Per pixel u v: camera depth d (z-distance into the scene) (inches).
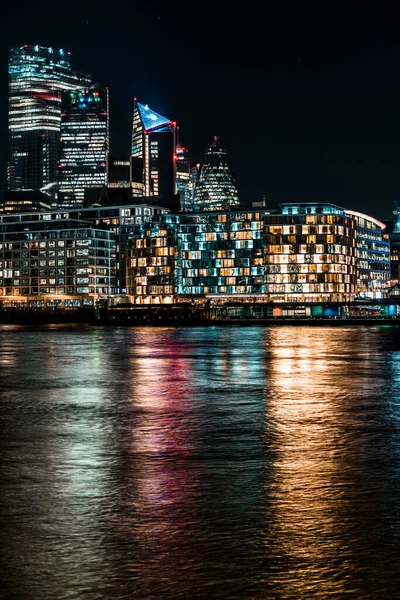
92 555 542.3
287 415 1344.7
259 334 5999.0
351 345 4195.4
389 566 517.0
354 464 883.4
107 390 1823.3
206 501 700.7
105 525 619.8
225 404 1519.4
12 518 643.5
